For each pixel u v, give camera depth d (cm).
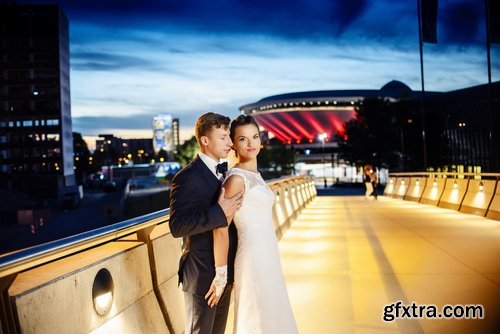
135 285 385
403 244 1064
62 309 286
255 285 354
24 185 11738
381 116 7938
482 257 890
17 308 251
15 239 6131
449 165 7200
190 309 351
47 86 12181
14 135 12175
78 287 304
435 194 2123
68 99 13150
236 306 363
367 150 7950
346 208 2117
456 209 1798
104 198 11225
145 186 14288
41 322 267
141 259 405
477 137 6744
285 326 359
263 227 362
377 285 720
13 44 12075
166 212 456
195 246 347
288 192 1582
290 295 684
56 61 12112
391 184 3177
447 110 7306
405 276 768
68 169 12850
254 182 357
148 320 388
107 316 335
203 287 343
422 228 1317
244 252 357
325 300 655
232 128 375
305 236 1245
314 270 834
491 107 2108
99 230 328
